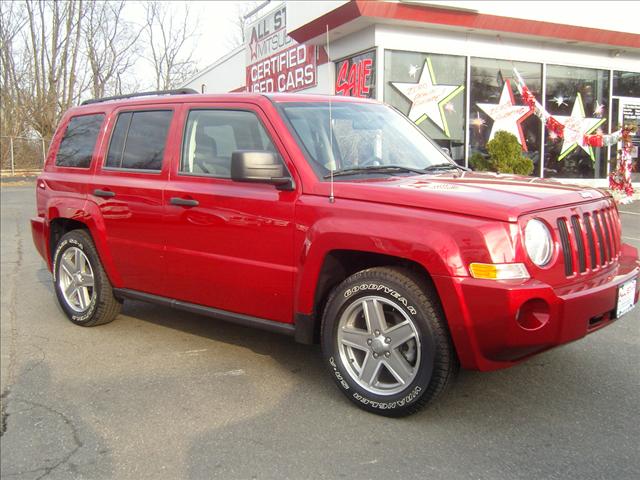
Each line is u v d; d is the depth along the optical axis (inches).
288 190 151.5
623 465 114.8
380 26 467.8
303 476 115.3
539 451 121.0
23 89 1379.2
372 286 135.8
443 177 156.8
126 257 193.8
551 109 558.3
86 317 212.2
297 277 148.9
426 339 129.0
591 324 134.3
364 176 154.4
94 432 136.6
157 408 147.6
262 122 162.1
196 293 175.6
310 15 499.5
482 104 522.0
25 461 125.3
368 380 140.5
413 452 122.4
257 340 196.7
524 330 120.7
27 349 194.2
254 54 719.7
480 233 122.4
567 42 537.6
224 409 145.9
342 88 521.0
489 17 480.1
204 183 170.6
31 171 1232.8
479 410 140.0
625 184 514.0
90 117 219.0
